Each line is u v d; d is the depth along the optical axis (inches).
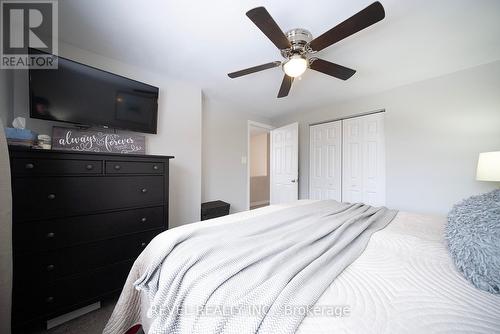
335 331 17.9
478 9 49.8
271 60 74.6
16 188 43.7
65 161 49.8
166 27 57.1
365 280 25.1
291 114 148.0
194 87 97.0
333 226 42.4
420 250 33.5
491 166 63.6
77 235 51.6
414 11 50.5
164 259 32.4
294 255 30.9
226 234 39.0
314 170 136.3
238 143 135.2
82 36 61.2
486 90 76.9
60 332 48.7
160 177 67.7
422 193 92.7
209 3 48.4
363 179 112.7
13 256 43.5
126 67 77.0
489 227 25.7
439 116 87.8
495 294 22.1
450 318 18.8
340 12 51.1
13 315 43.6
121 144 73.4
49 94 55.9
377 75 86.6
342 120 122.2
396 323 18.4
